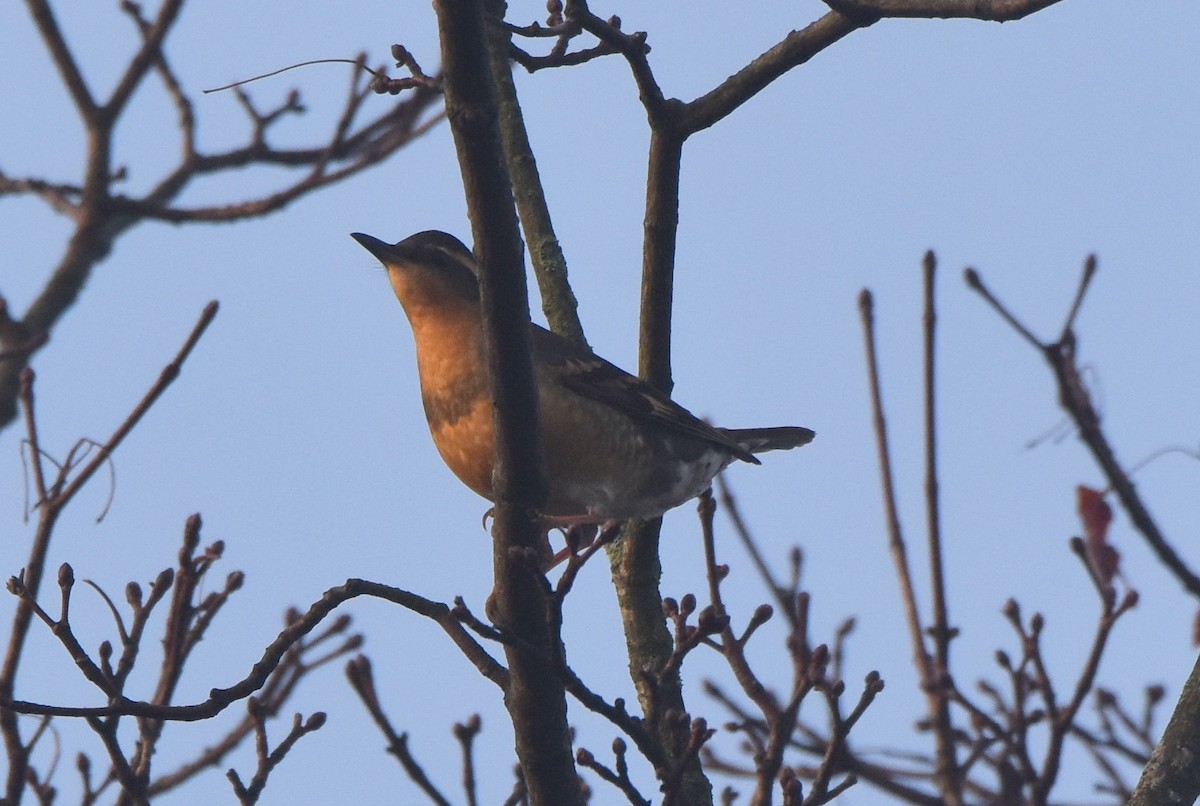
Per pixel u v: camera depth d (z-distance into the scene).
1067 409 11.47
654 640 13.72
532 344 10.28
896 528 11.29
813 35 12.20
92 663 9.80
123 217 17.86
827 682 10.74
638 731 9.91
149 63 17.94
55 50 17.61
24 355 15.88
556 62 12.44
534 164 16.08
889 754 11.81
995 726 10.56
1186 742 11.05
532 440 10.36
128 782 10.84
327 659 12.74
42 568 11.66
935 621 10.93
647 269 13.55
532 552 9.79
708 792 12.25
